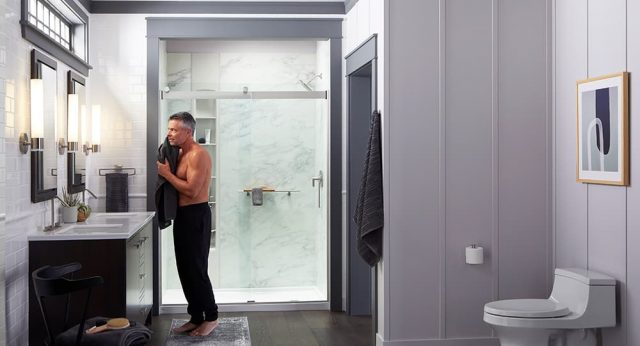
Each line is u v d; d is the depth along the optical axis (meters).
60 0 4.82
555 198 4.70
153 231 5.82
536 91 4.73
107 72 5.84
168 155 4.84
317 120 6.05
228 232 5.96
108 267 4.20
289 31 5.99
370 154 4.68
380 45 4.66
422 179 4.63
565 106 4.55
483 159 4.69
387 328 4.61
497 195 4.69
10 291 3.82
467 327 4.68
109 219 5.13
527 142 4.73
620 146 3.83
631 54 3.75
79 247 4.19
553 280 4.73
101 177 5.83
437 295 4.65
